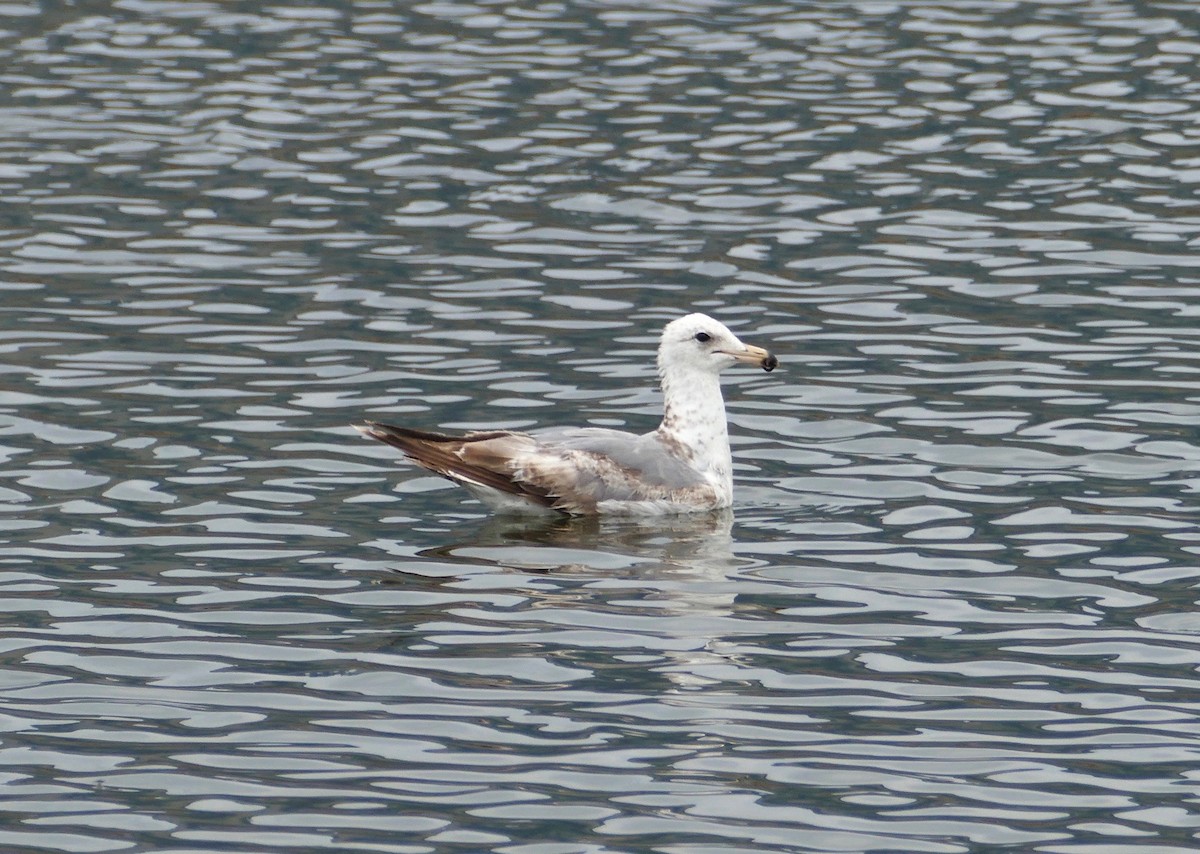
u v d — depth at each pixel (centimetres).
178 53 3328
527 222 2512
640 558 1497
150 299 2211
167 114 2986
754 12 3578
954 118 2933
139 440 1756
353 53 3319
